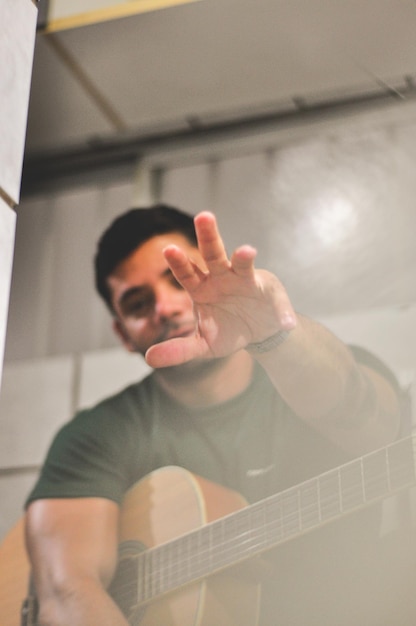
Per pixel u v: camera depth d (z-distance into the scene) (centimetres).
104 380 230
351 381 208
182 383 222
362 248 232
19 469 222
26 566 208
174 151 261
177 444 213
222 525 200
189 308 231
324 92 252
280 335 209
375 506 193
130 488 211
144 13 238
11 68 112
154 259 242
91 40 246
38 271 255
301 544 194
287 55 245
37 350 241
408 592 184
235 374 218
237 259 187
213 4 234
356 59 244
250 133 257
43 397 232
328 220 239
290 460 204
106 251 250
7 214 105
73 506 212
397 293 221
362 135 247
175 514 205
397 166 240
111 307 241
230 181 253
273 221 243
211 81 253
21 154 111
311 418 207
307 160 250
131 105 261
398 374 207
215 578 195
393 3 230
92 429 223
